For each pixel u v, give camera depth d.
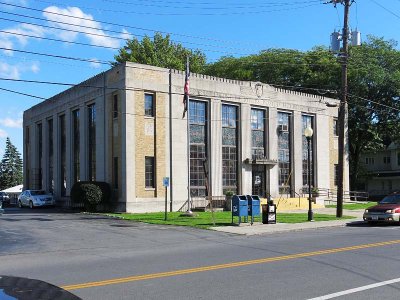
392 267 10.40
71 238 17.62
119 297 7.73
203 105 34.22
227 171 35.03
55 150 40.59
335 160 43.69
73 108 37.59
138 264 11.31
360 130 51.94
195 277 9.41
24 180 47.56
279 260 11.57
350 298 7.53
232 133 35.69
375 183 65.31
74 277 9.62
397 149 61.25
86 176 35.25
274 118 38.25
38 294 4.10
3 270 10.80
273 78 52.69
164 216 26.94
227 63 57.03
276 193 37.78
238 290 8.17
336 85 49.34
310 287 8.36
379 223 24.20
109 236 18.25
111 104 31.94
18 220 25.41
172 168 31.78
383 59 50.12
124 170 30.11
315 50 52.47
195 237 17.91
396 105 49.81
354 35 27.62
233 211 22.27
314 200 39.03
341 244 14.84
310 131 25.02
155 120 31.31
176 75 32.44
